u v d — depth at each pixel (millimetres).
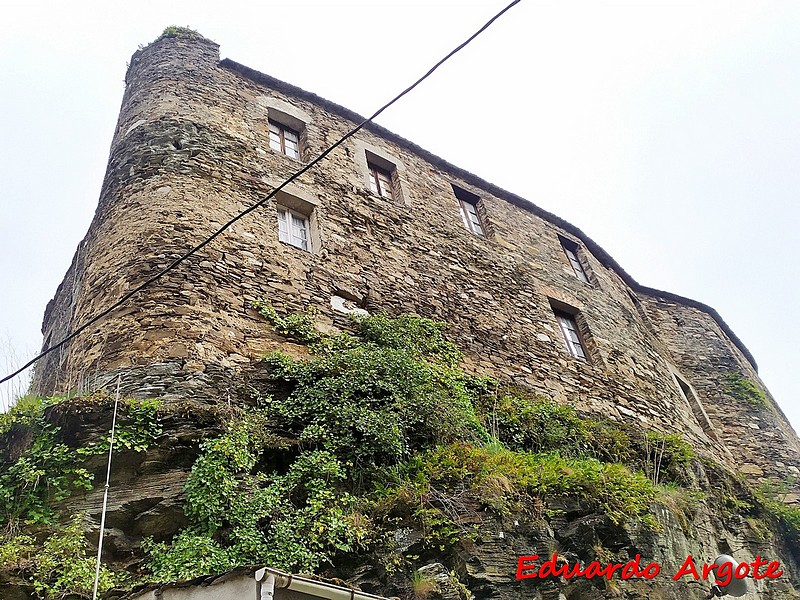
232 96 11500
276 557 5797
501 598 6273
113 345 7406
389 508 6609
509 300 12375
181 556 5578
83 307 8398
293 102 12422
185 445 6492
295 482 6531
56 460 6051
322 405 7453
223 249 8836
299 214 10625
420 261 11492
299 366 7883
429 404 8070
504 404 9688
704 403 16375
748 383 17016
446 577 6066
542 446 9500
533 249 14258
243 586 4301
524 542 6828
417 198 12828
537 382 11180
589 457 9680
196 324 7699
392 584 6016
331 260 10031
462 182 14406
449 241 12508
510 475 7449
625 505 7828
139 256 8211
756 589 9688
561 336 12820
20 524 5699
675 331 17938
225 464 6312
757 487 13406
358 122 13195
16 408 6469
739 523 10828
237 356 7766
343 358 8180
